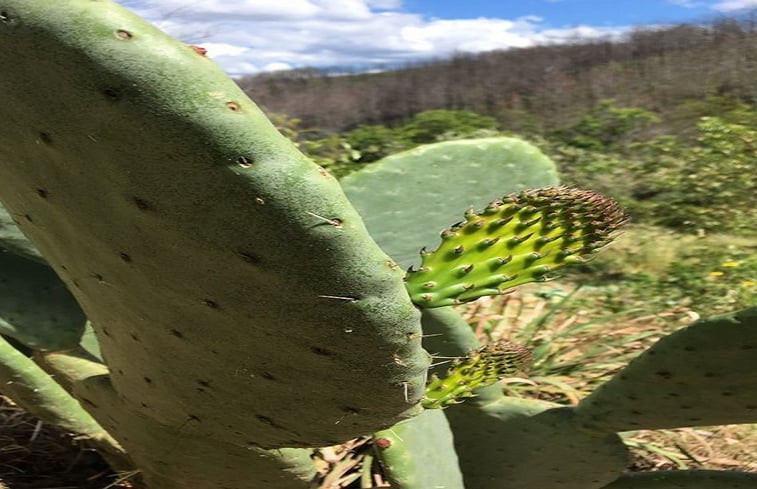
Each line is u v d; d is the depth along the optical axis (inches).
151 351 9.9
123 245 8.2
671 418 12.9
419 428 13.5
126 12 6.7
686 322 31.1
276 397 9.6
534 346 25.9
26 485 16.8
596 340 27.1
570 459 14.9
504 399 15.6
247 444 11.5
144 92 6.6
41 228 9.1
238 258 7.5
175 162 6.9
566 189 9.2
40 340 14.4
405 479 12.8
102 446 14.6
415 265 16.1
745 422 12.2
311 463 12.6
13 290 14.4
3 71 7.0
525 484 15.8
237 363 9.2
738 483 14.3
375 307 7.7
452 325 15.2
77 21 6.5
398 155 15.2
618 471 14.7
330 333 8.0
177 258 7.9
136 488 15.4
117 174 7.3
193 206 7.2
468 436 16.0
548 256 9.2
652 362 12.3
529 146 16.0
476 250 9.1
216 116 6.6
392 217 15.4
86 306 10.4
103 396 12.5
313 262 7.3
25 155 7.9
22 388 13.6
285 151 6.9
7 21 6.6
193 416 11.1
